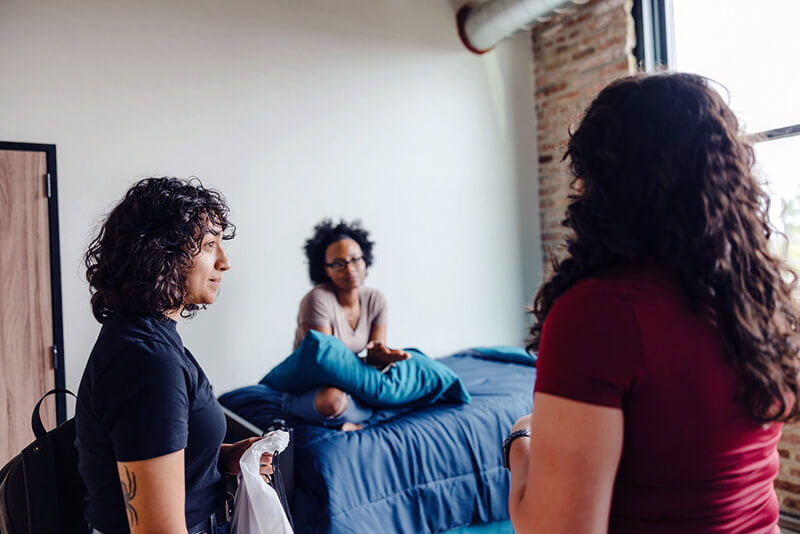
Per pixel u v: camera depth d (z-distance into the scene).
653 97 0.69
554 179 4.11
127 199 1.09
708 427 0.65
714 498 0.66
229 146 3.11
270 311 3.23
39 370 2.66
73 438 1.18
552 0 3.20
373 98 3.56
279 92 3.25
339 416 2.32
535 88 4.20
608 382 0.63
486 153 4.02
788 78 2.74
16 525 1.14
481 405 2.61
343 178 3.46
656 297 0.65
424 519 2.23
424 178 3.76
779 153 2.78
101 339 1.03
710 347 0.65
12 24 2.61
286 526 1.23
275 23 3.24
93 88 2.78
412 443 2.30
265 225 3.21
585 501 0.62
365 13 3.53
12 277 2.60
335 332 2.78
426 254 3.77
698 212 0.66
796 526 2.71
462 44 3.90
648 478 0.66
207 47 3.05
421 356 2.71
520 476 0.77
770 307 0.69
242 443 1.39
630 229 0.68
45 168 2.67
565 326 0.66
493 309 4.06
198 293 1.15
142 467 0.93
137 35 2.88
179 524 0.95
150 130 2.91
